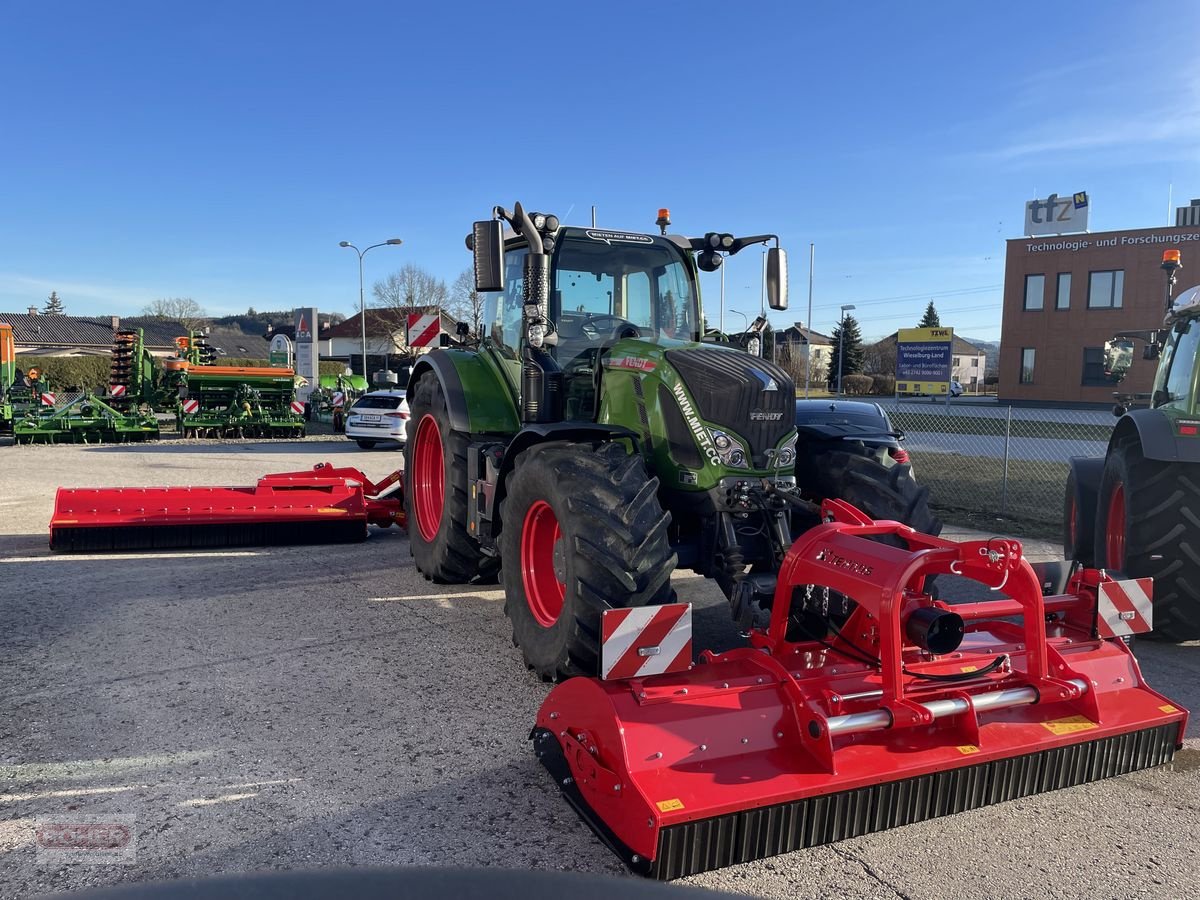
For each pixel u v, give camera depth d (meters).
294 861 2.72
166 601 5.71
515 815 3.04
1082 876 2.74
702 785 2.58
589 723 2.81
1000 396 36.62
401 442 16.83
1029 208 35.34
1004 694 2.97
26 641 4.83
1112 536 5.60
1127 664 3.34
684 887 1.18
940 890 2.65
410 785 3.25
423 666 4.54
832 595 3.46
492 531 5.00
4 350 19.91
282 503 7.58
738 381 4.18
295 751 3.51
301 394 26.16
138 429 18.23
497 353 5.79
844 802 2.71
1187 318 5.42
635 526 3.67
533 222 4.82
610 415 4.77
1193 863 2.82
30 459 14.16
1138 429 4.80
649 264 5.46
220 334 65.44
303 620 5.34
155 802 3.08
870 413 7.71
